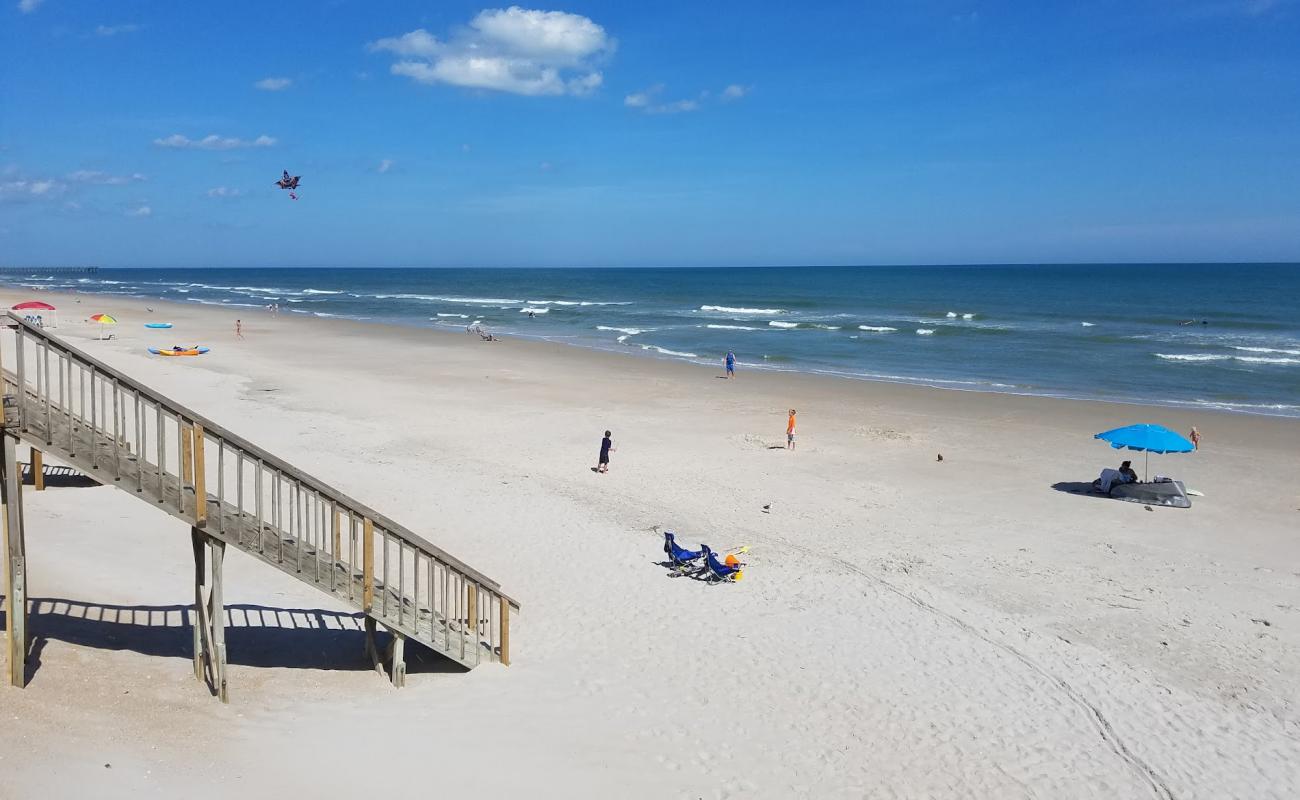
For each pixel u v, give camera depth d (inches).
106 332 2285.9
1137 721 441.4
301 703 418.0
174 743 362.9
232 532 416.5
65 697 383.6
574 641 510.9
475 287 6181.1
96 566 565.6
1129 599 607.5
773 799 362.6
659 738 405.7
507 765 374.0
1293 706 462.6
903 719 433.4
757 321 3002.0
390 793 345.7
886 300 4173.2
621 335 2539.4
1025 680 479.8
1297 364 1881.2
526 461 967.6
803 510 805.2
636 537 705.0
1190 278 6520.7
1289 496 888.9
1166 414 1333.7
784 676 474.3
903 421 1263.5
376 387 1476.4
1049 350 2145.7
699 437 1130.7
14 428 372.2
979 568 661.9
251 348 2041.1
